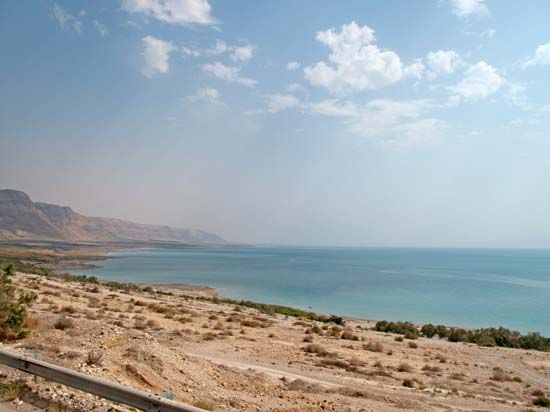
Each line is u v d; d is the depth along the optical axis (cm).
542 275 13725
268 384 1273
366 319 5450
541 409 1558
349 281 10500
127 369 972
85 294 3734
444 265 19300
